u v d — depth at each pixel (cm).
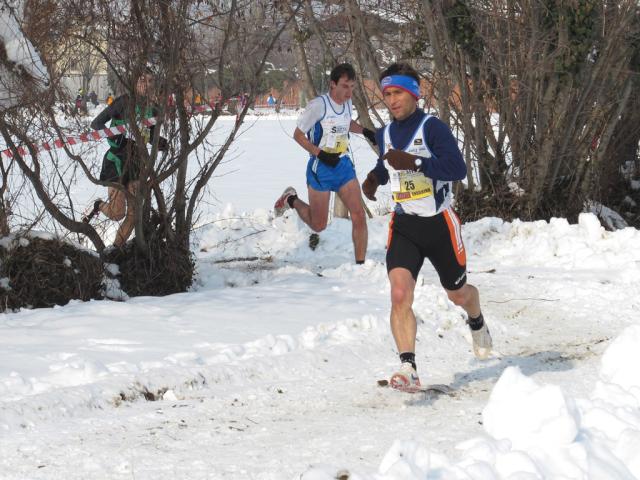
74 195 2647
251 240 1903
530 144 2031
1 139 1567
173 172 1393
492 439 684
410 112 876
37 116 1248
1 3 1169
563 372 998
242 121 1449
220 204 2805
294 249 1856
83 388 827
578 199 2120
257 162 4422
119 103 1355
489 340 998
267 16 1443
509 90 1989
